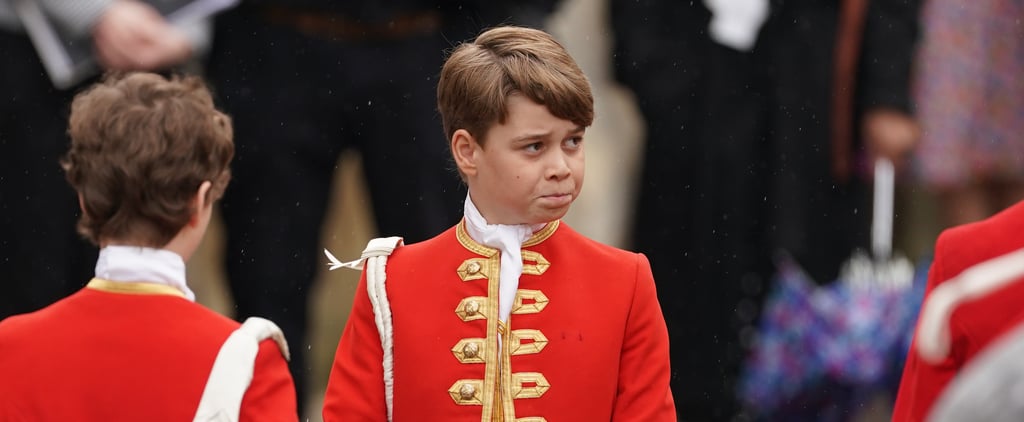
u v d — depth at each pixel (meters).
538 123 11.95
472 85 12.08
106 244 11.58
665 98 23.45
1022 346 6.55
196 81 11.99
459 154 12.41
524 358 12.41
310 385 24.34
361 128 20.97
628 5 23.69
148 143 11.29
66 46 20.78
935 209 26.52
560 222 12.95
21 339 11.48
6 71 20.97
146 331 11.35
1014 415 6.45
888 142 23.89
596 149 26.92
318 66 20.69
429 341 12.56
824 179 23.64
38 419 11.27
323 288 25.56
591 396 12.41
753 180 23.48
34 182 21.23
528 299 12.54
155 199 11.33
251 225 21.03
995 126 26.41
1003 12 26.23
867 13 23.83
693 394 23.48
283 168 20.89
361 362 12.77
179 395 11.21
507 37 12.25
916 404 12.11
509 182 12.10
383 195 21.11
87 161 11.37
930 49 26.23
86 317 11.45
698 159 23.45
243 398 11.30
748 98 23.45
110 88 11.65
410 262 12.89
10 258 21.41
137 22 20.64
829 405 23.53
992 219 12.08
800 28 23.55
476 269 12.59
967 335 11.68
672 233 23.62
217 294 25.20
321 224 21.25
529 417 12.32
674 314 23.64
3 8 20.89
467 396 12.39
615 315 12.58
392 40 20.70
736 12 23.36
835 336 23.44
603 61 26.59
